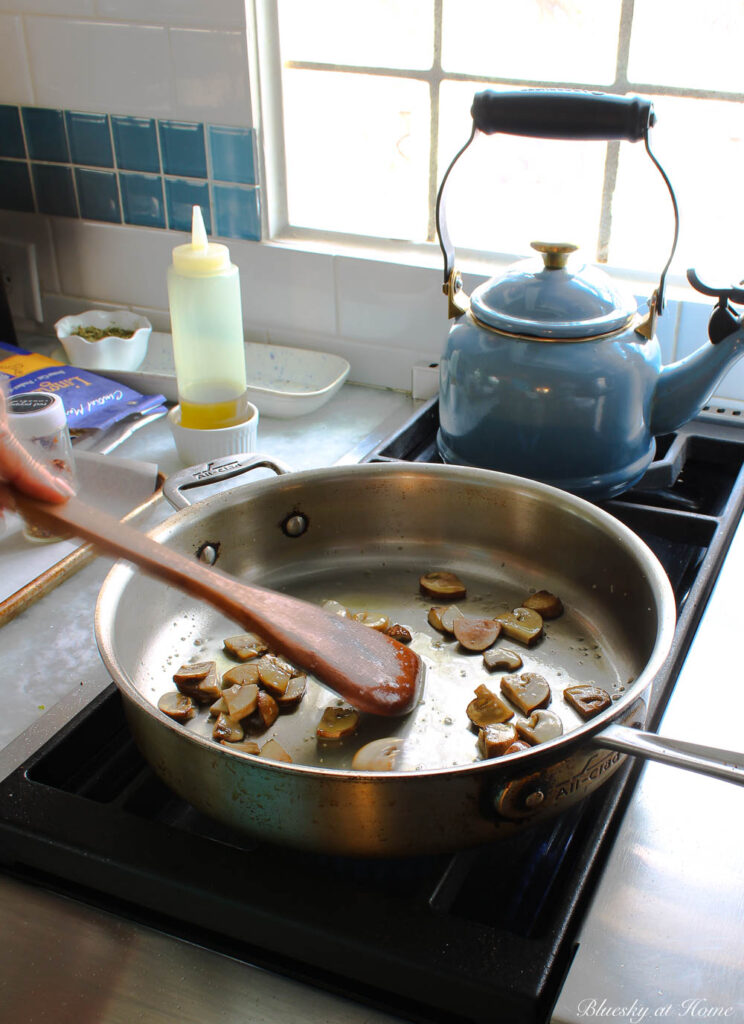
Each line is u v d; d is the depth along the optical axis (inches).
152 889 19.6
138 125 45.2
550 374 30.2
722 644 25.5
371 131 44.4
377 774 17.5
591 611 28.7
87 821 20.8
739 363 38.4
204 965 18.9
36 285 51.5
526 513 29.8
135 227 47.9
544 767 18.2
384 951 17.8
